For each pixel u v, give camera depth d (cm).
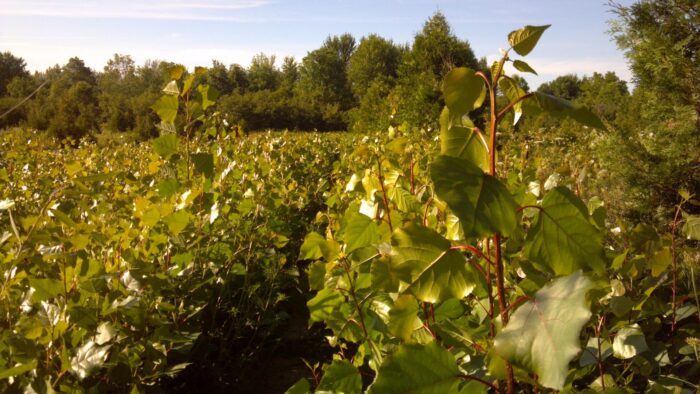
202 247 364
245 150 844
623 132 474
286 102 5238
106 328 195
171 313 299
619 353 182
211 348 359
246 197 459
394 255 118
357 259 184
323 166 988
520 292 165
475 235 96
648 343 221
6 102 3109
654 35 441
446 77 112
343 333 205
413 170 242
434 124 1332
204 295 349
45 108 3070
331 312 209
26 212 429
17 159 782
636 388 230
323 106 5712
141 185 423
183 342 279
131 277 227
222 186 455
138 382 236
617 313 181
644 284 228
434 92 1744
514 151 515
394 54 7256
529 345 85
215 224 401
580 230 113
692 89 443
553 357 80
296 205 613
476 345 154
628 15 466
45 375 189
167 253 312
